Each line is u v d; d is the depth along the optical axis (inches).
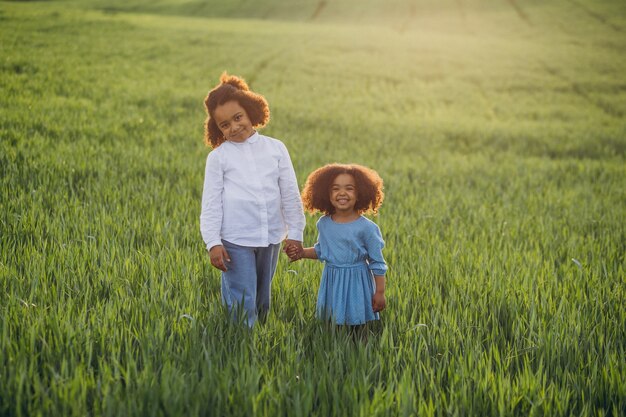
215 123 170.6
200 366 134.2
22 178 318.7
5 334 134.5
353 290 163.2
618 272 227.6
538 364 148.1
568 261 243.3
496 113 930.1
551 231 302.7
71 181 322.0
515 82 1178.0
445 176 475.2
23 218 239.8
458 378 133.9
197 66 1091.9
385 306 172.9
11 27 1264.8
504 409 124.9
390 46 1555.1
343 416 116.9
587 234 300.2
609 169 543.8
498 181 459.5
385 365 139.6
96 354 139.5
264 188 164.6
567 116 917.2
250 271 164.7
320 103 887.1
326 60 1307.8
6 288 173.5
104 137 495.8
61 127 495.5
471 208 351.6
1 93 650.2
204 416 116.9
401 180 435.2
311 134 649.6
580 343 156.3
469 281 206.8
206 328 149.0
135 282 187.2
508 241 278.2
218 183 162.9
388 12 2501.2
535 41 1793.8
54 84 751.1
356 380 130.3
